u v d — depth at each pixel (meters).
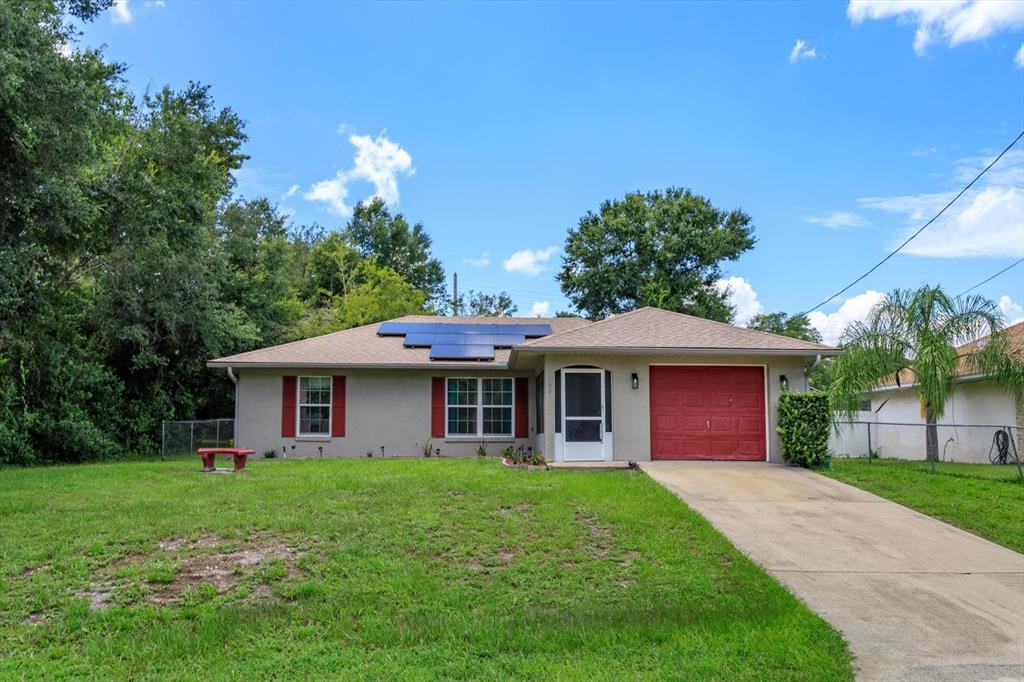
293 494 10.61
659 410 15.95
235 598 6.73
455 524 9.02
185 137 19.02
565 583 7.22
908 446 22.48
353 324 35.62
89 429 19.53
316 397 19.69
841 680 5.08
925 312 16.50
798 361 15.98
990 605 6.90
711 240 36.97
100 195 16.47
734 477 13.41
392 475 12.56
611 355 15.93
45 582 7.00
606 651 5.57
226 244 28.25
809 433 14.77
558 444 15.63
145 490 11.20
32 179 13.55
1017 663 5.52
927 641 5.95
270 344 28.08
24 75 12.20
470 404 19.94
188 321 22.03
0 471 14.67
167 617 6.28
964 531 9.88
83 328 22.11
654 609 6.52
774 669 5.23
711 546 8.44
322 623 6.19
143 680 5.12
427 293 54.56
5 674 5.21
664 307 35.69
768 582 7.26
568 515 9.53
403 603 6.65
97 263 19.89
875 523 10.06
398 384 19.77
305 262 42.53
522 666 5.27
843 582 7.52
